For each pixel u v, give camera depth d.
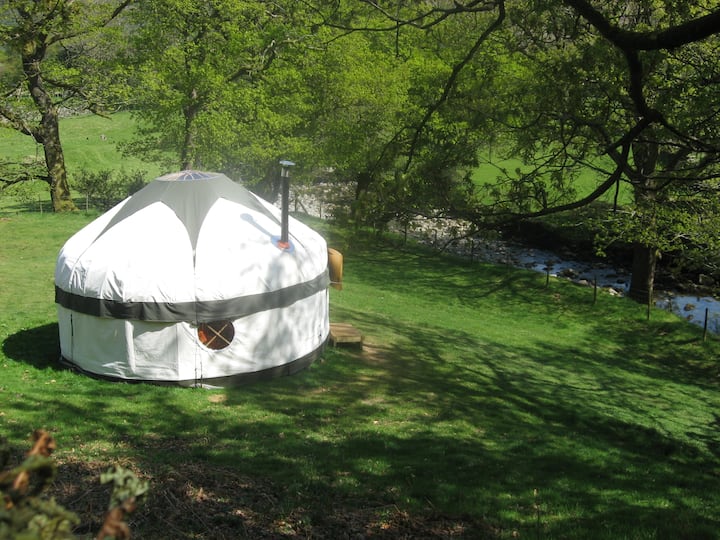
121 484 1.89
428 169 13.35
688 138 10.59
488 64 15.40
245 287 15.27
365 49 32.69
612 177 11.38
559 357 22.36
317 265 16.95
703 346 24.25
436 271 31.58
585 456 13.34
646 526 9.16
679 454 14.97
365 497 9.61
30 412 12.89
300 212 40.22
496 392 17.64
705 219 19.69
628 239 22.44
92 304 15.00
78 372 15.77
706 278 31.89
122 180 39.59
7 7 29.97
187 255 15.16
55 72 31.77
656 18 13.83
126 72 32.31
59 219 33.25
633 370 21.95
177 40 32.44
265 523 8.16
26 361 16.19
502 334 24.16
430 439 13.20
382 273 30.92
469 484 10.70
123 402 14.09
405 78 32.06
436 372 18.52
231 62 31.81
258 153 32.03
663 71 12.99
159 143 34.88
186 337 15.10
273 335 16.03
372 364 18.36
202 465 10.38
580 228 32.59
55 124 34.69
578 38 12.69
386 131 34.81
